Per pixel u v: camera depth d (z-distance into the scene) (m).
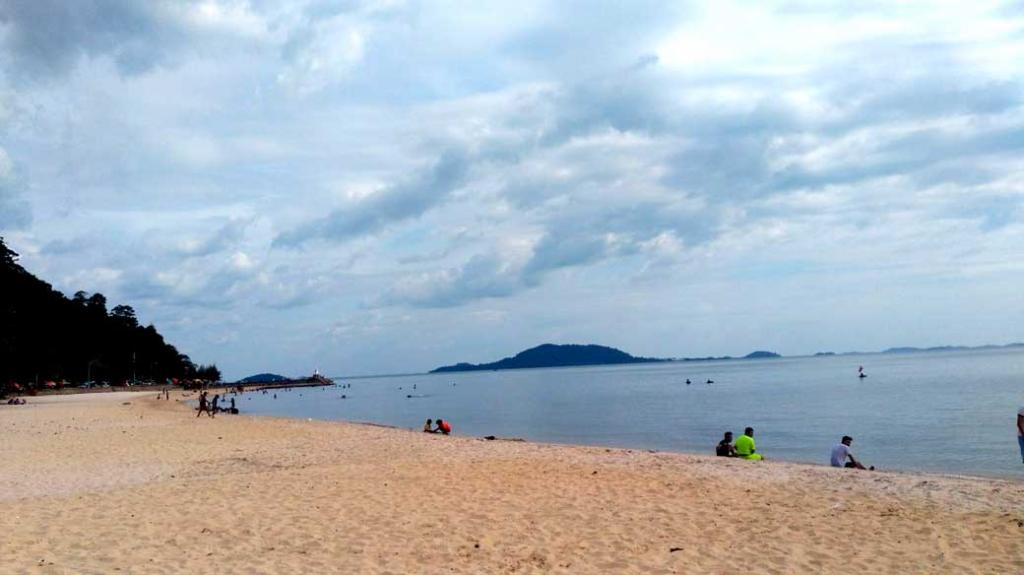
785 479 15.20
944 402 56.75
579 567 9.19
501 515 12.02
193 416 46.28
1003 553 9.30
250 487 14.65
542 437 40.16
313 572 8.91
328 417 63.50
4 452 22.42
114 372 130.38
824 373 145.62
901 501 12.60
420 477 15.80
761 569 9.02
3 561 9.17
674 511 12.22
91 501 13.23
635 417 54.06
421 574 8.89
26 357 86.38
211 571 8.91
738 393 83.62
